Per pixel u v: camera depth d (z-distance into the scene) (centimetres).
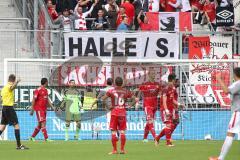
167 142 5738
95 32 7038
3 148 5472
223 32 7100
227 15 7394
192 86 6838
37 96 6206
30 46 7325
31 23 7681
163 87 5975
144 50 7075
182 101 6812
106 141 6338
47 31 6988
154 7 8038
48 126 6712
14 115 5450
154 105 6000
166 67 6875
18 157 4716
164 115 5731
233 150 5272
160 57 7088
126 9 7575
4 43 7456
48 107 6712
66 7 8262
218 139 6731
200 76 6850
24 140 6500
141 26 7488
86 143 6056
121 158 4631
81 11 7844
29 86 6738
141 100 6650
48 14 7569
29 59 6575
